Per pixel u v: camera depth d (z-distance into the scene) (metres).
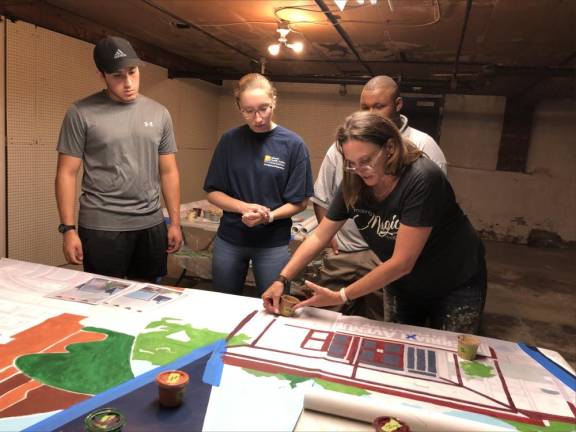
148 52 5.06
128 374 1.04
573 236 6.43
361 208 1.44
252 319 1.39
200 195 6.91
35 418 0.88
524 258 5.71
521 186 6.54
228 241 2.04
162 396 0.92
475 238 1.58
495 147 6.57
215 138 7.23
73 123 1.85
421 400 1.01
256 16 3.61
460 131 6.63
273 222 2.00
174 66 5.66
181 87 5.98
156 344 1.19
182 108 6.08
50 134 3.78
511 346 1.30
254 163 1.96
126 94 1.87
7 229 3.48
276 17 3.60
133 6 3.57
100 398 0.95
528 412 0.98
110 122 1.88
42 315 1.33
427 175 1.27
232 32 4.24
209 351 1.17
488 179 6.63
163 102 5.60
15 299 1.44
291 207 1.98
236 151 1.99
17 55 3.41
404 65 5.32
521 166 6.49
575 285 4.62
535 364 1.20
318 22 3.67
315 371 1.10
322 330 1.35
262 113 1.83
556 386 1.09
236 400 0.97
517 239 6.65
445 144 6.70
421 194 1.26
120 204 1.94
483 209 6.71
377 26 3.71
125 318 1.34
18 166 3.52
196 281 3.70
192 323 1.34
